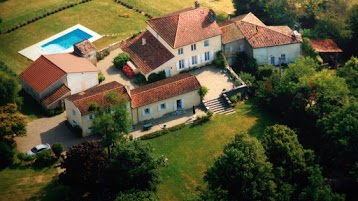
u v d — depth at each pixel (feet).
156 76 411.95
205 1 540.52
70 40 479.41
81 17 510.17
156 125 382.63
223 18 500.33
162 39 421.18
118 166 322.75
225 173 307.58
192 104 396.37
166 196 335.47
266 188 306.96
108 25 497.87
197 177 345.92
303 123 366.84
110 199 326.03
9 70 428.97
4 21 504.84
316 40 454.81
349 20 459.73
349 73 387.55
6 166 352.28
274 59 435.12
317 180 308.19
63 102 394.93
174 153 362.33
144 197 308.40
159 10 522.06
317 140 354.54
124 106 349.00
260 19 480.64
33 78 405.80
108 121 335.06
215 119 387.55
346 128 324.39
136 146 328.08
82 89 407.23
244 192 302.66
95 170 321.93
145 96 381.81
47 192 335.26
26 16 510.99
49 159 352.49
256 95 400.26
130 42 442.50
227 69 423.64
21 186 338.13
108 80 419.95
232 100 399.65
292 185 318.45
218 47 428.56
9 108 368.68
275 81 394.52
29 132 377.09
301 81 369.91
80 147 326.03
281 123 380.78
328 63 443.32
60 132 377.09
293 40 431.43
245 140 312.50
